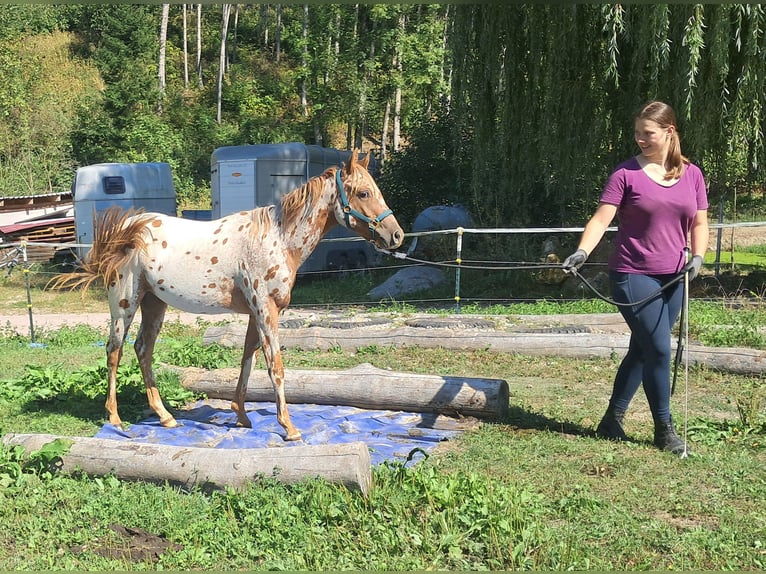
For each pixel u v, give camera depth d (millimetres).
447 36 17359
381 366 9945
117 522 4977
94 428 7266
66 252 26188
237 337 11289
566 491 5273
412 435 6836
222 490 5344
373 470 5254
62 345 13281
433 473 5164
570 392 8406
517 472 5727
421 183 23125
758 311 12305
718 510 4902
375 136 42812
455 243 19469
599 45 15453
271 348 6648
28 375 8961
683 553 4312
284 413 6730
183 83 52188
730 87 14195
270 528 4734
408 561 4254
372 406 7750
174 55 54969
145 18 54438
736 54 14031
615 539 4516
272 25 58562
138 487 5469
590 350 10031
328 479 5078
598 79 15570
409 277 18562
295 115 49188
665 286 6012
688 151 14367
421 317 12250
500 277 17672
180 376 8664
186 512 5012
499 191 18531
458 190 21656
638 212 6043
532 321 11523
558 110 15789
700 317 11547
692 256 6008
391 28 33344
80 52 53406
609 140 16234
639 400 7945
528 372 9445
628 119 15250
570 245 17625
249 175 20219
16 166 38594
